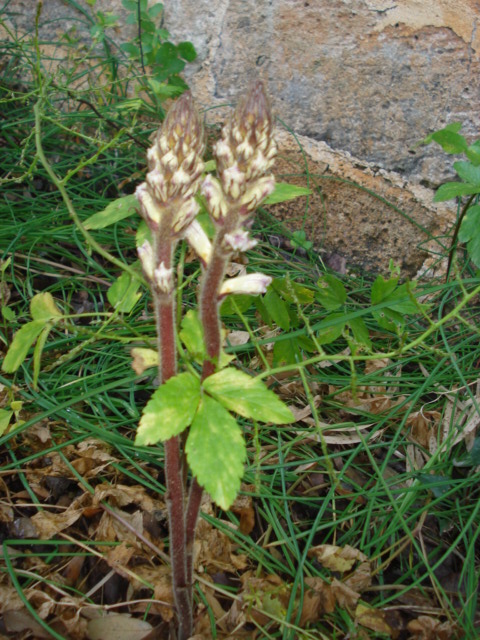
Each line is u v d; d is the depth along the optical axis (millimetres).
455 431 690
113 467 622
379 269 906
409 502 616
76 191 905
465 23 785
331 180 878
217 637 511
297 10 828
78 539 576
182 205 365
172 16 881
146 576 541
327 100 854
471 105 817
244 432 671
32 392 657
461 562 601
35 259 804
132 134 873
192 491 438
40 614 504
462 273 839
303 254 910
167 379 398
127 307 510
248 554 574
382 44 816
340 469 667
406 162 850
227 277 822
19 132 932
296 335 645
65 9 940
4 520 569
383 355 481
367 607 537
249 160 357
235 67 874
